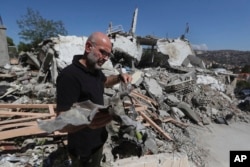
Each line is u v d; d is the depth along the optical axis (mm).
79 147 2803
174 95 16844
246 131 14398
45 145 5703
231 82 28375
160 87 15609
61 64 15508
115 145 5387
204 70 25469
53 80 14594
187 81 17891
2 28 21703
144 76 16422
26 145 5629
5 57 21844
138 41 25438
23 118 6906
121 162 4266
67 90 2498
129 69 20359
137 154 4840
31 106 7953
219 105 18047
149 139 5762
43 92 11969
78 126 1832
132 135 4848
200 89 19188
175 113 13156
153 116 10336
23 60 21047
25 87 13062
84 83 2582
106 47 2518
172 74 21375
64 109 2461
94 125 1995
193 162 8141
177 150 8172
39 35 37875
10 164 4828
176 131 10859
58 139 5914
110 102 2230
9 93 11453
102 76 2949
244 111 19266
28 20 37344
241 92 26797
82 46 17344
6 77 14672
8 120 6734
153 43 27156
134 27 26281
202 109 16094
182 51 26953
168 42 26750
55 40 17188
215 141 11758
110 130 3439
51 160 4684
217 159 9648
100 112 1943
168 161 4469
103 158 4465
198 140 11312
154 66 26812
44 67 16312
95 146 2912
